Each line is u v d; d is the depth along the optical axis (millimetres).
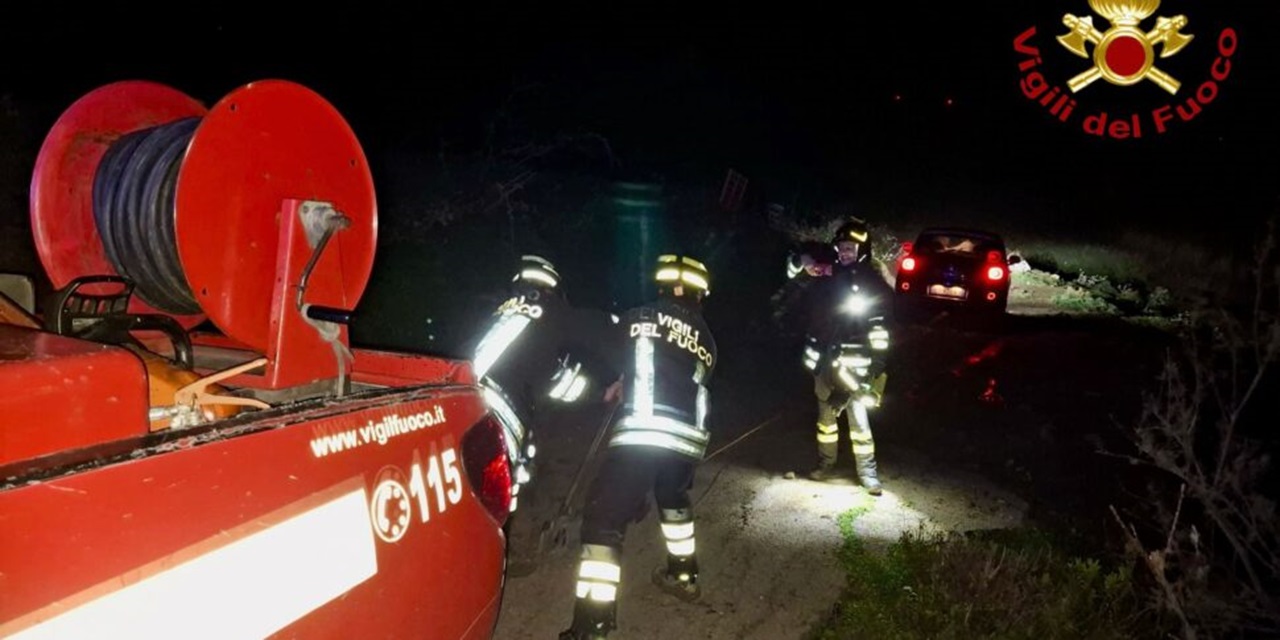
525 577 5043
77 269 3150
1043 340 14039
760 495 6574
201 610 1746
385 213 12734
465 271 11633
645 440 4352
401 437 2432
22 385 1670
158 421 2535
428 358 3199
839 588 5125
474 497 2744
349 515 2162
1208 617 4895
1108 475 7781
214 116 2590
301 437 2064
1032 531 6062
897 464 7570
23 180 8820
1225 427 6148
